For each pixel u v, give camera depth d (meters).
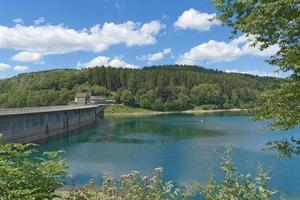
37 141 73.50
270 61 8.65
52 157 6.30
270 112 8.55
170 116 158.62
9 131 61.12
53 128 83.38
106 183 7.70
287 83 8.04
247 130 87.81
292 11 7.82
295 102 8.27
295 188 29.98
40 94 180.00
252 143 60.91
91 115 127.75
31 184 5.65
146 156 50.28
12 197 5.26
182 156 49.16
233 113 178.12
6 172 5.50
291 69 8.27
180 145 61.34
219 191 7.08
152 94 195.62
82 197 7.09
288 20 7.91
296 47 7.81
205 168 39.25
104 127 107.50
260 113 8.76
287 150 8.98
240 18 8.98
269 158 43.72
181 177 35.06
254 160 42.78
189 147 58.47
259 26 8.19
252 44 8.65
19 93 182.00
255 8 8.43
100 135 84.06
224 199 6.78
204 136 75.56
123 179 7.74
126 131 92.00
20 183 5.53
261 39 8.42
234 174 7.15
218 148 56.16
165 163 43.97
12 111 67.81
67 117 94.44
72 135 87.38
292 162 40.44
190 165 41.69
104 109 177.62
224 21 9.16
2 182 5.43
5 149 6.03
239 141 64.31
